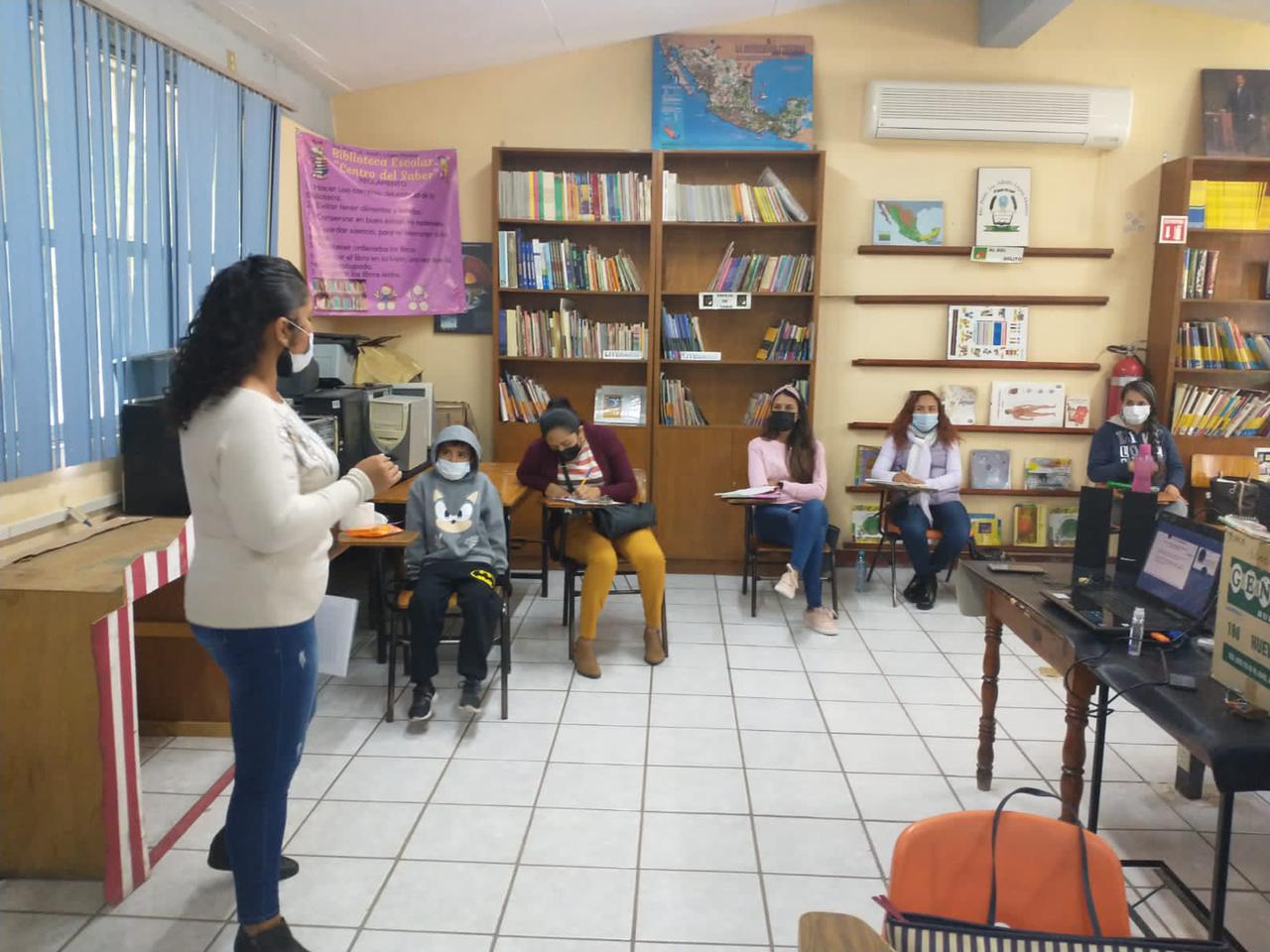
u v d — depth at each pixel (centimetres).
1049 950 125
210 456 165
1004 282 519
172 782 273
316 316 488
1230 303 510
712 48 498
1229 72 496
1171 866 238
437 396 531
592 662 362
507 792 270
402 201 495
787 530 440
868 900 220
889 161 511
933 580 465
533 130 511
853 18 502
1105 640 208
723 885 225
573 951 200
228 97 359
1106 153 508
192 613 173
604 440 402
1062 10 466
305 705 181
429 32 429
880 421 530
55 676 213
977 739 312
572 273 503
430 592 314
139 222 299
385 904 216
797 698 344
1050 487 529
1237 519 197
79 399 271
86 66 269
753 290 504
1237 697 174
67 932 204
